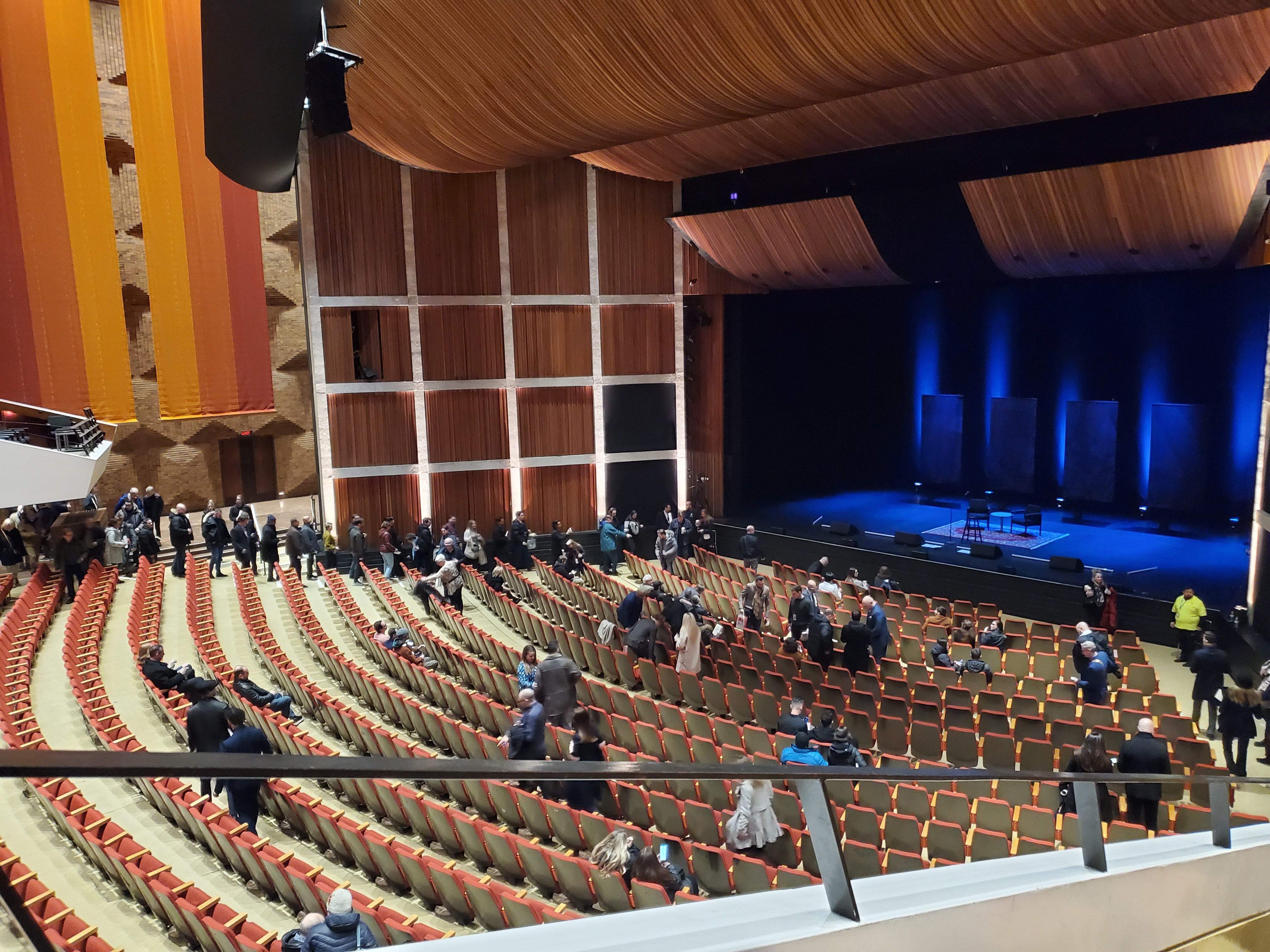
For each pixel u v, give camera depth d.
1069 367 21.45
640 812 8.70
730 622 16.41
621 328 22.69
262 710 9.65
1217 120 14.52
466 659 12.66
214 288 20.12
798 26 11.15
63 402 18.75
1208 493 19.77
